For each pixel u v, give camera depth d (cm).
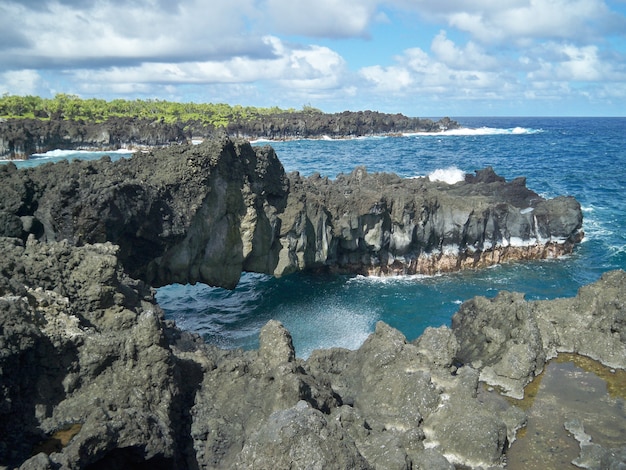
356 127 16938
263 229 2791
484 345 1912
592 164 8231
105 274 1504
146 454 1171
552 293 2989
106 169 2344
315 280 3194
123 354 1309
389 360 1634
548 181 6394
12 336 1155
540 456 1347
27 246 1548
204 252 2620
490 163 8756
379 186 3659
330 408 1420
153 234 2261
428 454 1289
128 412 1188
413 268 3309
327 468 1011
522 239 3497
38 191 2148
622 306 1928
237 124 15150
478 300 2111
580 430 1431
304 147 12988
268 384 1405
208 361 1517
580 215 3653
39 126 10362
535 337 1806
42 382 1223
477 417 1395
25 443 1131
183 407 1379
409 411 1464
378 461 1218
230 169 2600
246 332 2536
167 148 2611
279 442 1023
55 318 1328
